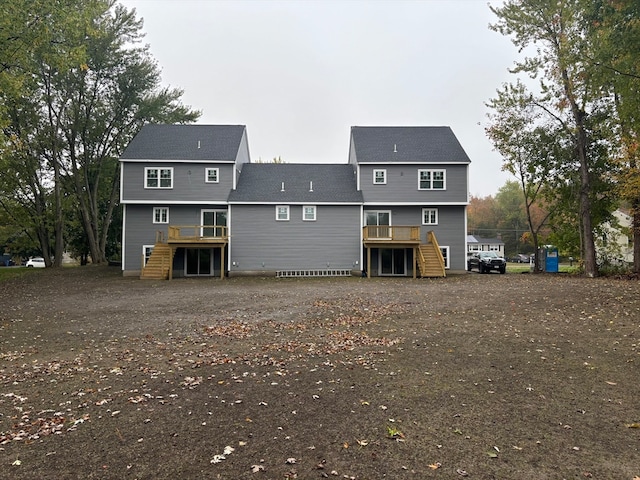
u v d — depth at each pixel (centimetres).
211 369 694
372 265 2750
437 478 361
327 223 2712
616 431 450
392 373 659
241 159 3038
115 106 3453
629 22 1189
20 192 3272
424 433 450
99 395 578
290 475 370
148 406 536
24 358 777
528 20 2381
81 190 3450
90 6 1736
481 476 364
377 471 375
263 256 2680
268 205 2686
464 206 2805
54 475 374
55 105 3219
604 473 368
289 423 480
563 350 777
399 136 3041
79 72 3116
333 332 967
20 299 1638
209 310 1305
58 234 3359
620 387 584
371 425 471
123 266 2664
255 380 636
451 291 1741
